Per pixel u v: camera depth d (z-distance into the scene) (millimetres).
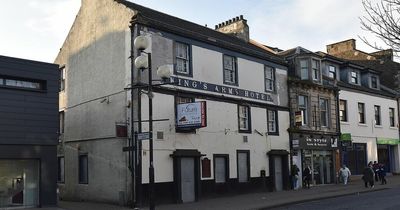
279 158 27703
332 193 23625
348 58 42750
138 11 21328
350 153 33938
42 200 18594
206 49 23766
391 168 38938
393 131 39031
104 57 22953
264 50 30344
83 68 24531
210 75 23750
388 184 29422
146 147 20234
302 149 29250
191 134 22250
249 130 25672
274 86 28078
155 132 20594
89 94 23750
